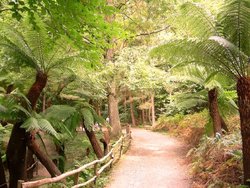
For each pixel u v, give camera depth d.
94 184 6.82
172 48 5.60
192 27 5.68
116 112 15.09
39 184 4.27
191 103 10.18
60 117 6.32
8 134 7.01
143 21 13.73
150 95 23.88
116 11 3.75
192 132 12.90
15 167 5.34
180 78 9.55
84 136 11.84
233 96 8.87
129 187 6.80
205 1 8.25
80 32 4.06
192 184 6.64
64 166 8.88
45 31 4.65
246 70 5.08
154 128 21.17
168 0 12.65
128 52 13.44
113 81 13.32
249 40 5.11
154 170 8.39
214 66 5.59
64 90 8.61
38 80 5.57
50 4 3.47
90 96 8.96
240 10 4.80
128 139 13.59
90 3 3.46
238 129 8.73
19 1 3.43
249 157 5.02
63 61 5.52
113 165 8.98
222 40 4.50
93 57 5.17
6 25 5.21
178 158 10.10
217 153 6.87
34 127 4.76
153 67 13.83
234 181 5.54
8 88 7.10
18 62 5.50
